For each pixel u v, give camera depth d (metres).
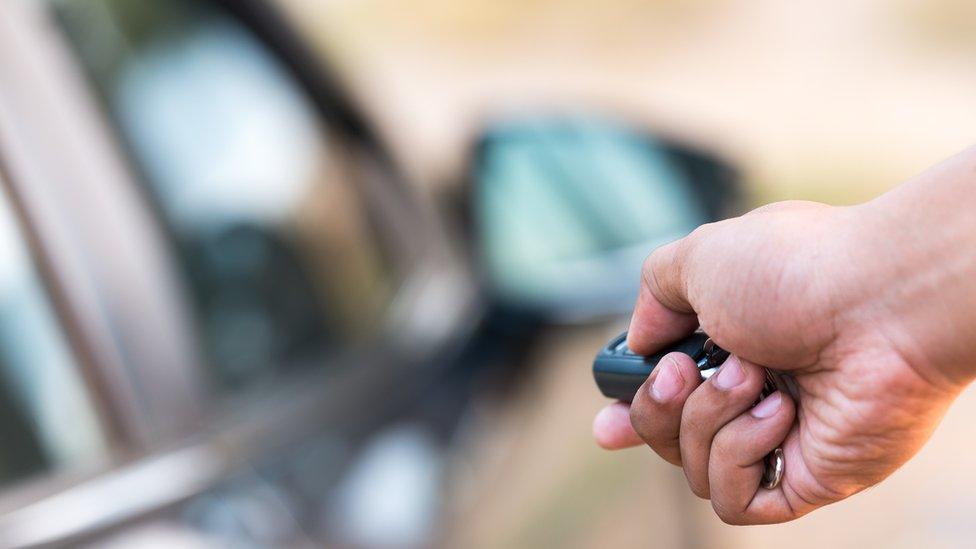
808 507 1.11
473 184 2.37
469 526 1.73
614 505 2.22
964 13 14.48
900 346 0.98
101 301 1.48
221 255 1.71
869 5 14.91
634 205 2.38
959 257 0.94
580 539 2.05
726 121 12.13
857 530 3.86
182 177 1.68
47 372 1.42
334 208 2.02
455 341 2.08
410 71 13.98
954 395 1.01
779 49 14.50
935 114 12.08
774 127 11.81
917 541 3.79
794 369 1.06
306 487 1.58
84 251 1.48
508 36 15.12
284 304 1.81
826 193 9.57
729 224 1.08
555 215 2.37
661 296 1.16
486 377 2.03
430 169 2.45
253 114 1.90
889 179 10.01
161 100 1.71
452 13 15.34
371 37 14.75
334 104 2.15
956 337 0.96
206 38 1.88
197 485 1.49
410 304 2.09
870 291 0.98
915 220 0.97
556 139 2.49
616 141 2.48
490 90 13.43
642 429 1.13
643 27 15.25
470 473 1.81
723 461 1.09
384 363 1.92
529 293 2.24
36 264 1.42
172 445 1.51
